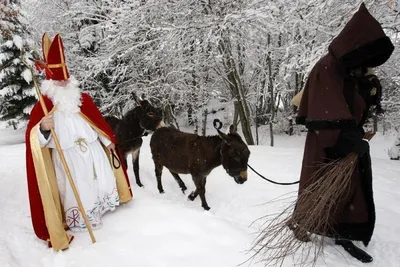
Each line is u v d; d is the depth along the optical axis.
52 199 3.71
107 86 16.09
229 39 11.45
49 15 15.60
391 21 8.59
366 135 3.81
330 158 3.50
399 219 4.36
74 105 3.93
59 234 3.69
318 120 3.26
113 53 12.42
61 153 3.68
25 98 18.81
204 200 5.04
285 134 20.22
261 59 14.43
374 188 5.44
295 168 6.54
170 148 5.22
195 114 15.76
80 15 14.66
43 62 3.94
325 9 8.25
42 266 3.46
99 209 4.18
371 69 3.52
